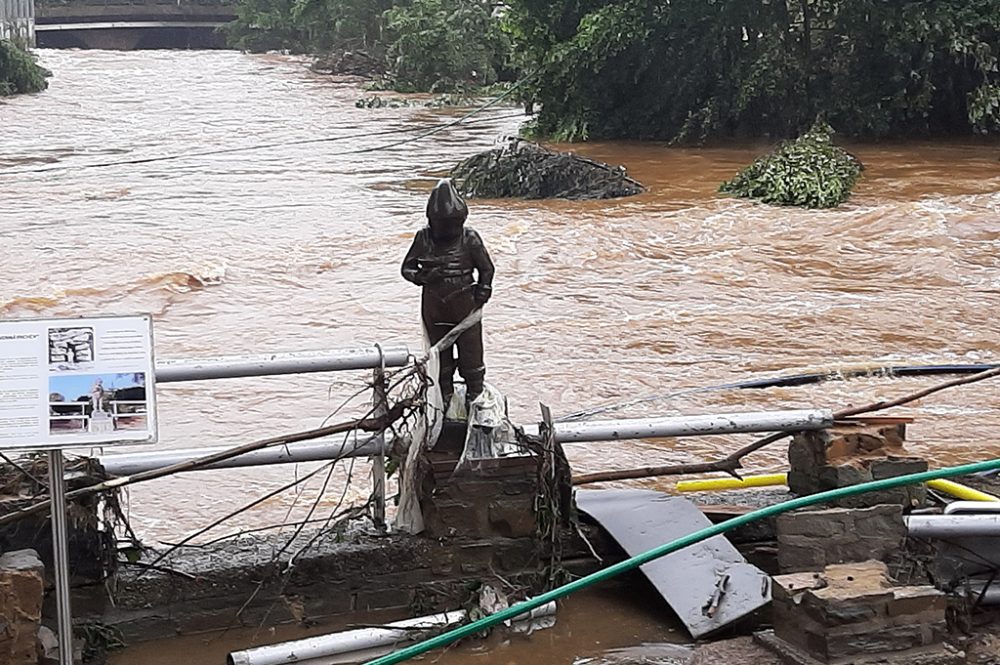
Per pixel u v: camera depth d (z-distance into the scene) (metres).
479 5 57.03
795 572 5.91
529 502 6.14
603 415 11.59
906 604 5.40
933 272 18.94
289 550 6.16
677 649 5.74
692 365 13.65
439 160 32.94
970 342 14.84
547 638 5.88
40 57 71.44
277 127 41.12
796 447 6.76
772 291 17.67
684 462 10.15
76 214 24.12
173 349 14.57
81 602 5.77
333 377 12.84
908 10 35.44
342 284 17.94
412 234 21.55
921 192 26.33
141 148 35.38
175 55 77.62
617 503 6.64
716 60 37.12
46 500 5.65
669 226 22.58
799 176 25.11
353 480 9.58
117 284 17.81
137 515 8.89
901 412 11.53
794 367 13.59
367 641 5.64
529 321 15.66
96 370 4.93
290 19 77.38
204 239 21.25
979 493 6.76
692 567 6.16
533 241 21.06
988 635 5.84
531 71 39.72
